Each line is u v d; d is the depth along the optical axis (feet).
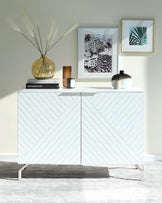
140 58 10.71
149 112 10.83
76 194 8.01
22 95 8.91
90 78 10.69
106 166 10.35
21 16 10.46
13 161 10.80
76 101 8.90
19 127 8.99
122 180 9.01
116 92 8.87
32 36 10.51
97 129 8.95
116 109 8.90
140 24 10.55
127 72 10.73
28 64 10.61
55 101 8.91
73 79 9.55
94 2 10.49
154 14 10.56
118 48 10.61
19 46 10.55
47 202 7.54
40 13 10.46
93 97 8.88
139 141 8.95
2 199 7.72
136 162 8.99
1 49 10.55
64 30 10.53
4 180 9.05
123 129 8.94
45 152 9.04
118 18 10.54
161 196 7.87
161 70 10.74
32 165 10.44
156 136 10.86
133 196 7.87
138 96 8.86
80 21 10.52
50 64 9.57
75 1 10.46
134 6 10.52
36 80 9.23
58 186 8.55
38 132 8.99
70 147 9.02
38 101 8.92
